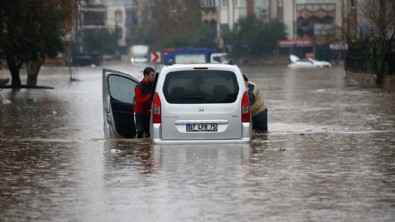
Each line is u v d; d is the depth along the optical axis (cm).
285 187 1823
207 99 2567
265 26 17462
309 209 1580
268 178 1948
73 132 3344
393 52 7338
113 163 2228
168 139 2569
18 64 8138
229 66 2597
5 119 4059
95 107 5000
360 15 8644
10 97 6200
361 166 2139
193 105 2561
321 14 16512
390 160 2250
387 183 1872
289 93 6216
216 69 2580
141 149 2514
